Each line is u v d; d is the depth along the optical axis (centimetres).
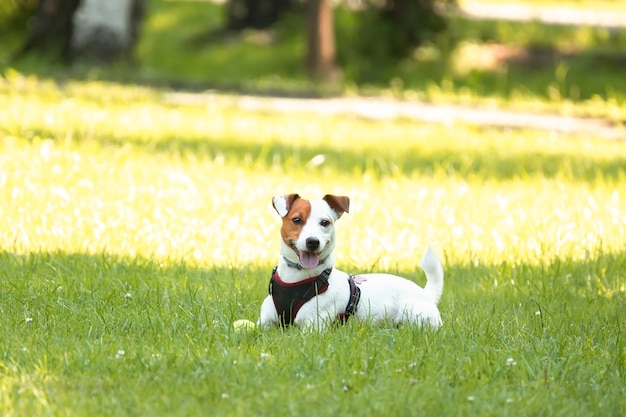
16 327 780
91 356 698
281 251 793
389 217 1310
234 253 1101
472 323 837
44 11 3066
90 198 1283
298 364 689
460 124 2370
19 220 1162
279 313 796
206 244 1124
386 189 1522
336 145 1977
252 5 3622
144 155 1628
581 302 960
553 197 1485
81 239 1109
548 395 659
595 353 772
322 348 722
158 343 741
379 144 2020
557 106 2777
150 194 1334
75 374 667
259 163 1656
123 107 2223
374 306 815
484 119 2514
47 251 1037
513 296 979
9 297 873
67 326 790
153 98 2441
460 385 680
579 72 3180
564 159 1909
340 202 797
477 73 3145
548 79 3141
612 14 4297
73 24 3059
